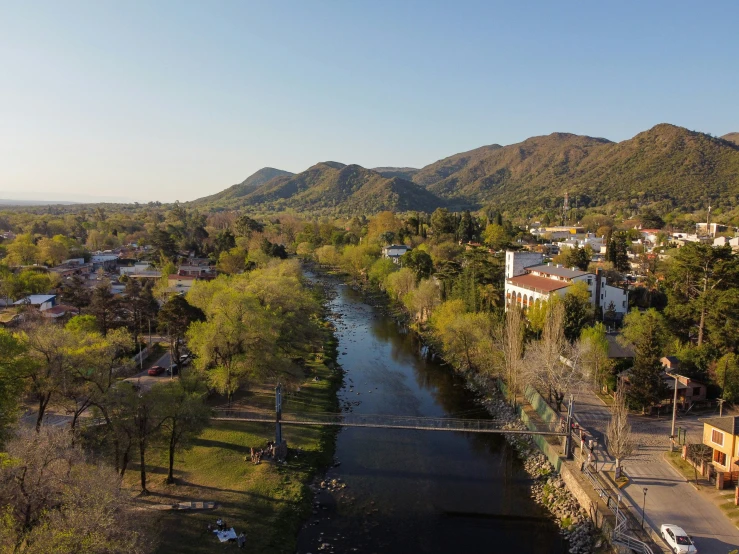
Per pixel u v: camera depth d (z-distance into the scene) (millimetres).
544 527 39062
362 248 167750
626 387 55594
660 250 142250
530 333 70250
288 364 59938
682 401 54812
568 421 45188
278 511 39219
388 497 43125
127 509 30172
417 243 187000
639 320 68812
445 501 42625
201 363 55969
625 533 33531
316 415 54594
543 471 46469
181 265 142875
